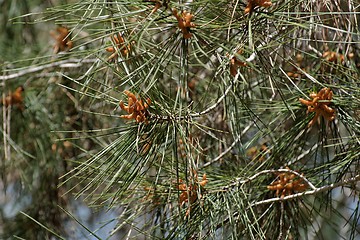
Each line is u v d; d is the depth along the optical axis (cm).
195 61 122
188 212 100
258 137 113
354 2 113
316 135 120
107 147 100
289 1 101
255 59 107
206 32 100
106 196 110
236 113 106
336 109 108
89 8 102
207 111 103
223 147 124
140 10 97
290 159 114
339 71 114
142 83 98
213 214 105
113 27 101
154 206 109
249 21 97
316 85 113
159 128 99
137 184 104
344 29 115
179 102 98
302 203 112
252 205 108
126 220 108
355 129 108
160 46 104
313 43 118
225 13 101
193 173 104
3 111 135
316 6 111
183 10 99
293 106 111
